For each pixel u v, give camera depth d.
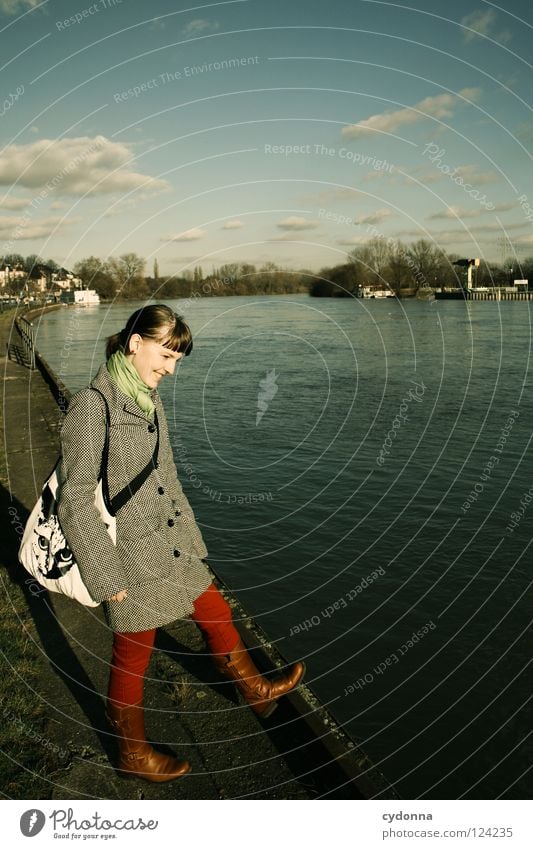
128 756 2.25
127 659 2.21
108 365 2.12
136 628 2.16
